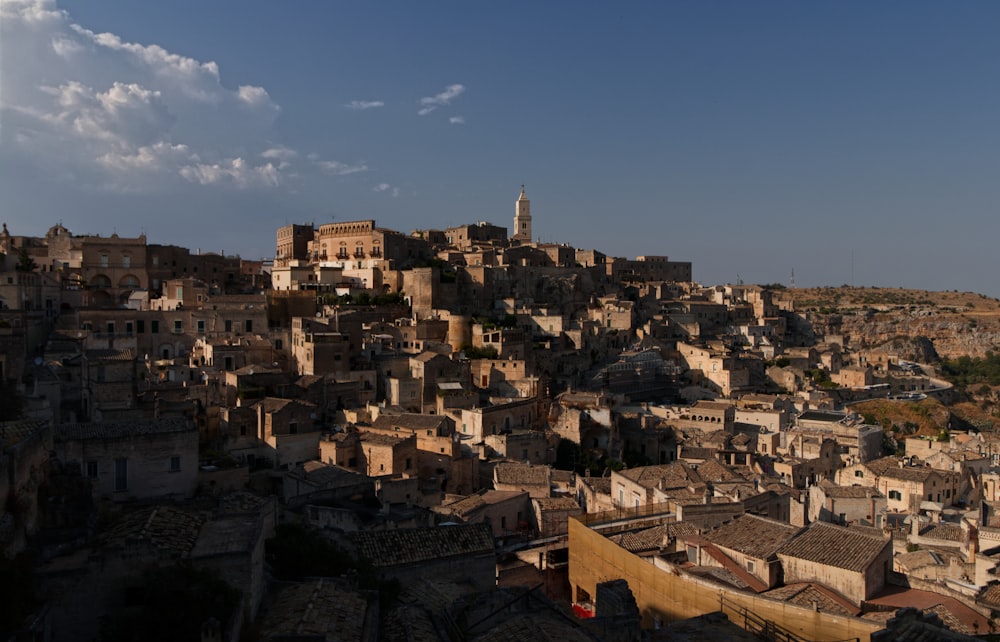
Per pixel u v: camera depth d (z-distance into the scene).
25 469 41.62
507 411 135.50
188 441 60.34
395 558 53.97
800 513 83.62
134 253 179.25
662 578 53.12
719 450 133.25
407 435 109.44
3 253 163.62
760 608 45.91
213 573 37.66
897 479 111.00
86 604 36.69
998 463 132.62
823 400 188.00
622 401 171.25
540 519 89.88
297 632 36.69
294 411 102.94
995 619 46.72
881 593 49.38
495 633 38.41
